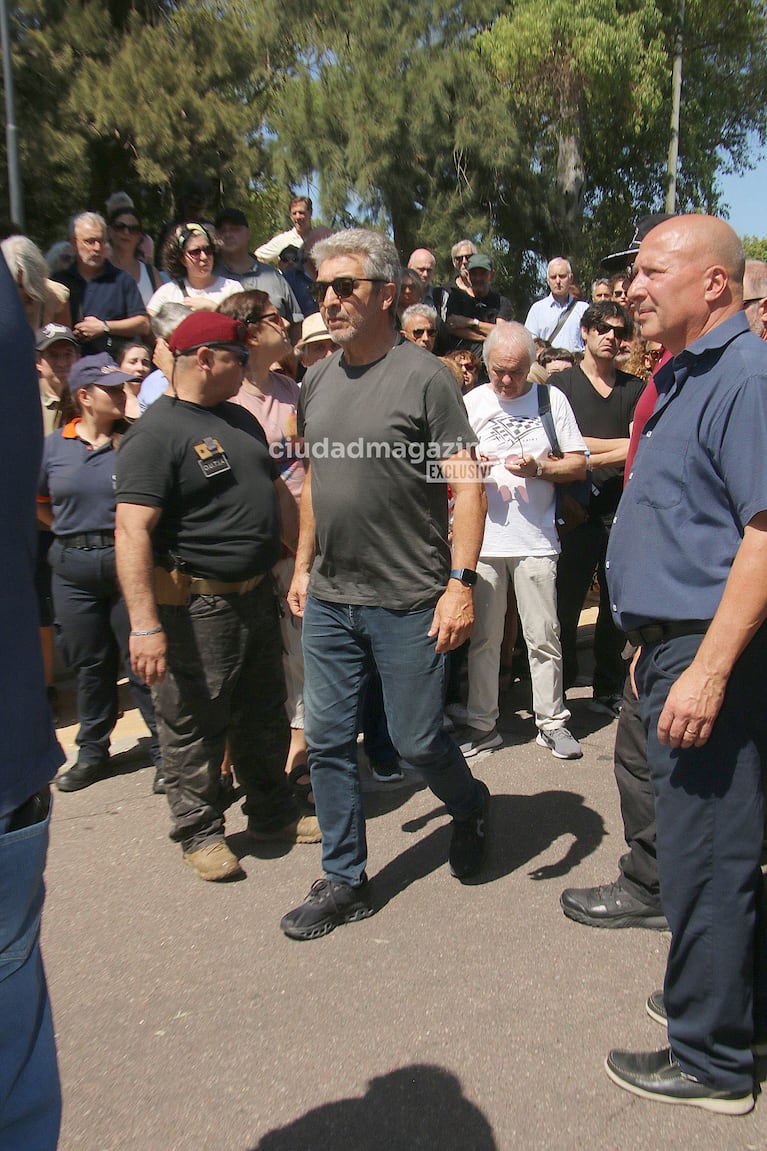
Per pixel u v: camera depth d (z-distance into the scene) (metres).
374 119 21.48
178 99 15.01
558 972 2.86
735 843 2.20
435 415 2.90
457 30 22.31
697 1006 2.28
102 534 4.04
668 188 20.89
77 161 14.35
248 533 3.27
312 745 3.12
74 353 4.73
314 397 3.10
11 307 1.46
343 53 22.11
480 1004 2.71
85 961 2.96
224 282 5.68
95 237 5.76
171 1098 2.38
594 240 25.28
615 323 4.75
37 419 1.49
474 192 21.95
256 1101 2.37
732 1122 2.28
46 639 4.98
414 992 2.78
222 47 16.69
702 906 2.23
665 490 2.23
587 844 3.64
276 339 3.88
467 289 7.01
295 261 7.59
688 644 2.22
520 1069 2.46
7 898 1.47
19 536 1.48
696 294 2.16
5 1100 1.53
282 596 4.10
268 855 3.64
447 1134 2.25
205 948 3.02
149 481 3.14
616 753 3.11
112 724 4.33
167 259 5.66
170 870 3.52
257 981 2.85
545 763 4.43
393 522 2.95
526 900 3.26
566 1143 2.22
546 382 5.00
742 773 2.18
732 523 2.16
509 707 5.27
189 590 3.26
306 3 21.91
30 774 1.49
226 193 16.17
